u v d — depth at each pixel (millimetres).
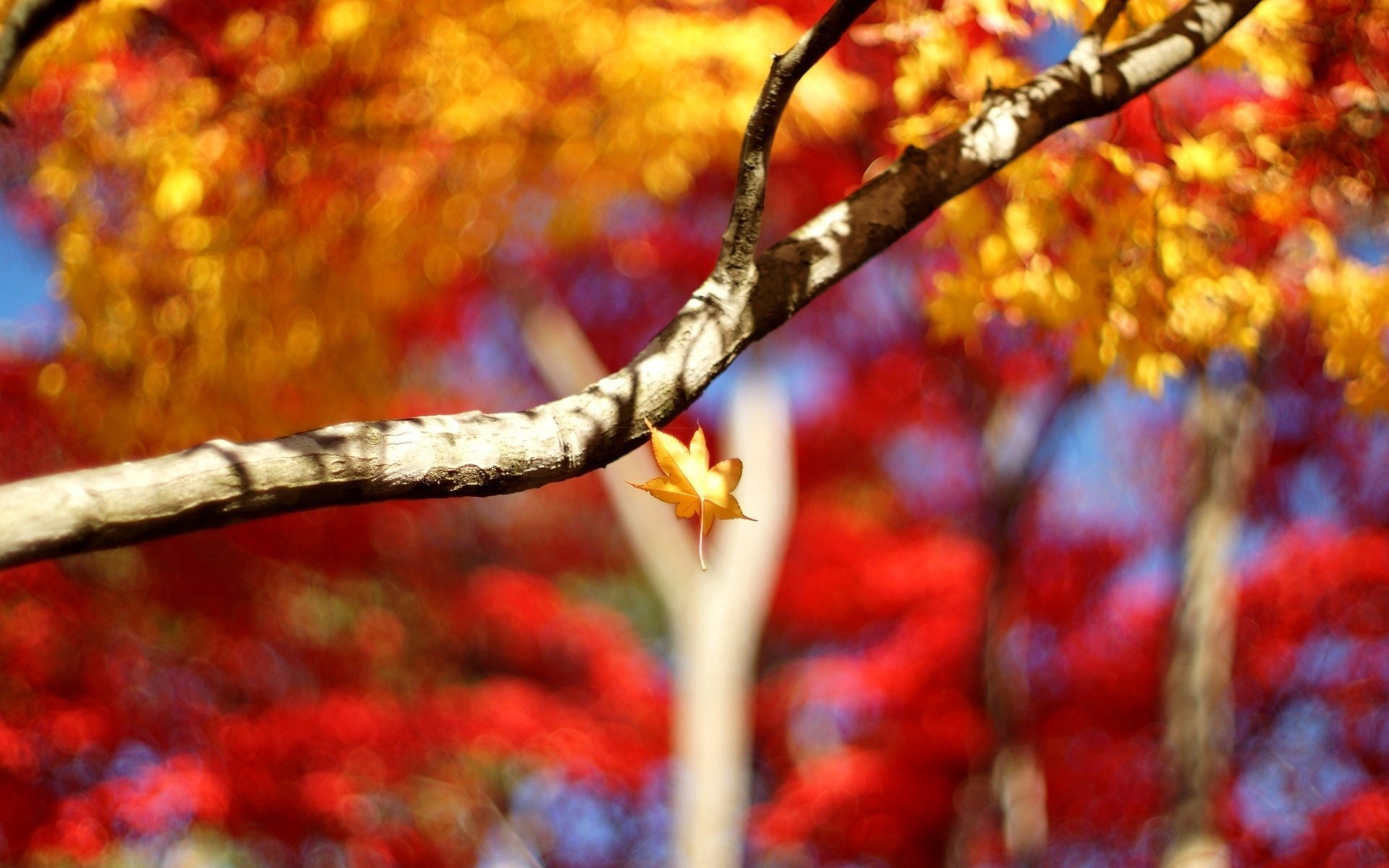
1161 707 8492
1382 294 3652
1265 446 7363
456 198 4852
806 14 5086
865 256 2320
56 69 3822
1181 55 2717
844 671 9305
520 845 8148
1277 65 3555
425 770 7863
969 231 3336
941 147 2473
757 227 2105
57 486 1332
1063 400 7789
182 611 7398
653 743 9156
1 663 6703
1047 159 3350
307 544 7832
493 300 8492
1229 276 3420
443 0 4293
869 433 10250
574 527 11242
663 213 7680
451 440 1699
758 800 10555
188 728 7160
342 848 7273
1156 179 3227
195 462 1438
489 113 4566
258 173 4418
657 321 8609
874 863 9023
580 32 4562
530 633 9445
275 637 7781
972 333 3494
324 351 4965
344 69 4324
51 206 5691
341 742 7414
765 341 8391
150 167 4203
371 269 4801
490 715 8328
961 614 9070
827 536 10242
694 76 4824
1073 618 9164
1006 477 8133
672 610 7871
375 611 8547
